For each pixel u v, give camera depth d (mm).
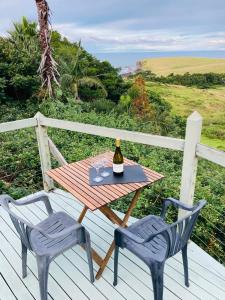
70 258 2148
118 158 2008
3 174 4328
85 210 2223
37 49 11469
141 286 1873
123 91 17391
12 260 2150
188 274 1938
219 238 3650
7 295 1836
